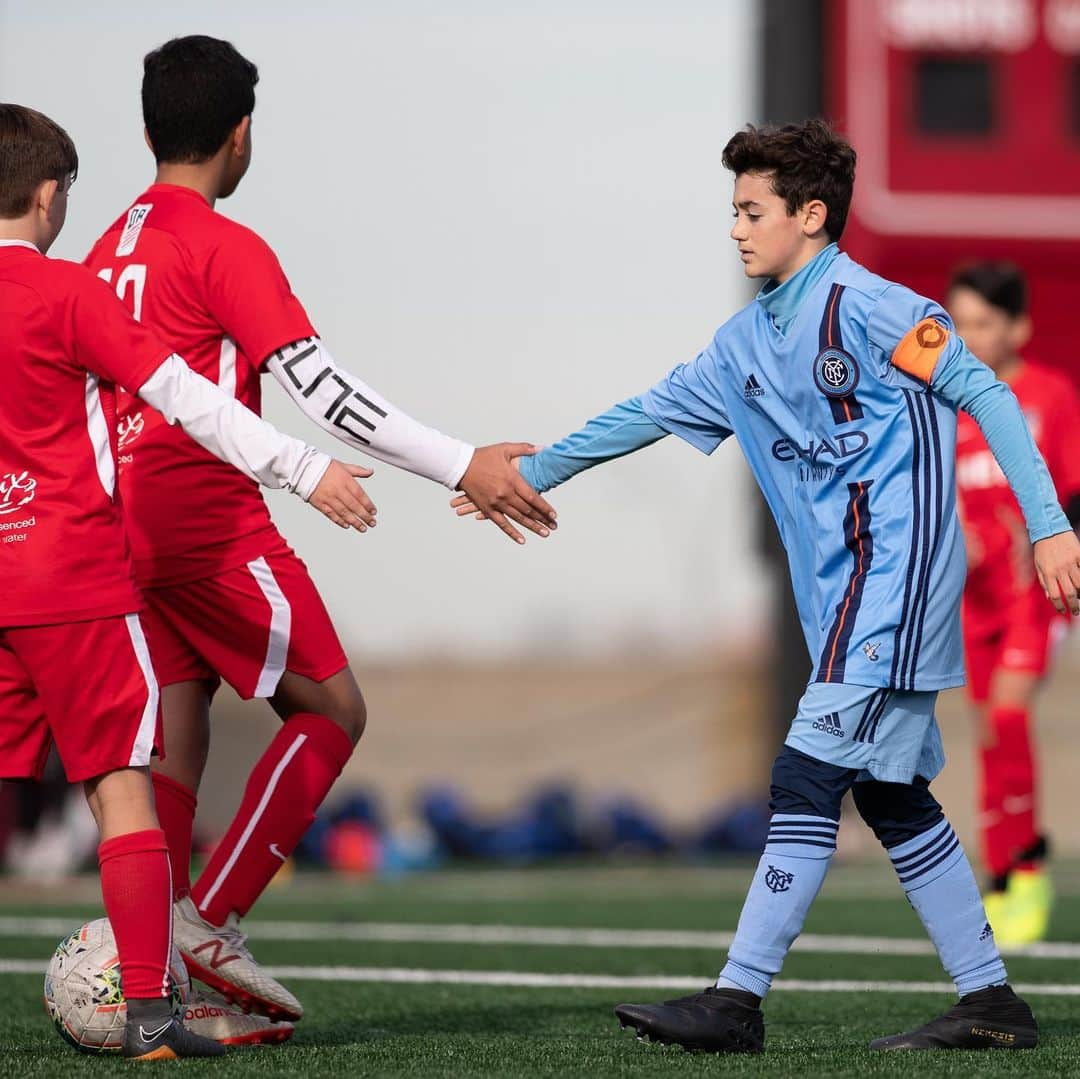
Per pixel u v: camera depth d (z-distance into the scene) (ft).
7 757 40.27
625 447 45.75
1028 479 41.63
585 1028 47.88
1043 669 72.43
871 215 147.95
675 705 398.83
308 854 146.51
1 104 42.11
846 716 40.98
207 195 47.09
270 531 45.98
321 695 46.21
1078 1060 39.52
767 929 40.75
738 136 43.47
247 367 45.57
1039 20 149.07
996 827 71.67
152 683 40.04
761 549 159.22
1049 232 148.36
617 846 165.07
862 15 148.15
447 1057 39.47
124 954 39.47
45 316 39.24
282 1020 44.24
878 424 41.83
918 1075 36.55
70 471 39.50
